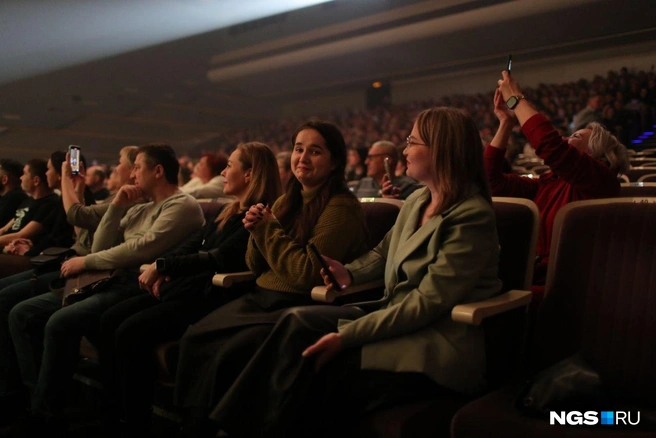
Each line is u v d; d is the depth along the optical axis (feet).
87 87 39.91
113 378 6.24
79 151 8.64
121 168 8.75
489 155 6.66
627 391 4.16
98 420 6.92
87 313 6.59
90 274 7.02
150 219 7.32
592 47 29.43
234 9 38.93
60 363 6.47
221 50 47.09
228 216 6.56
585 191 5.75
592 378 3.73
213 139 50.03
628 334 4.21
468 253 4.31
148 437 5.96
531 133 5.79
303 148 5.59
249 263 5.76
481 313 4.04
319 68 42.14
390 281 4.80
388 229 5.98
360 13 37.01
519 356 4.83
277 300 5.29
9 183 12.05
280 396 4.16
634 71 28.25
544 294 4.72
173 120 47.06
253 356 4.42
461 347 4.27
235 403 4.24
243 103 51.62
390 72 41.96
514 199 5.14
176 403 5.21
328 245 5.24
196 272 6.05
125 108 42.98
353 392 4.23
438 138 4.54
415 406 4.12
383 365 4.20
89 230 8.43
